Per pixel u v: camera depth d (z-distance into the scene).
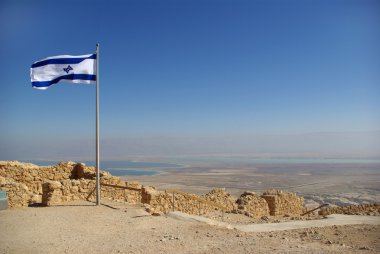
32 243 12.07
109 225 14.90
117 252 11.05
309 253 10.73
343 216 18.48
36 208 18.42
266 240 12.62
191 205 23.81
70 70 19.70
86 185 21.52
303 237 13.35
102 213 17.28
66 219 15.83
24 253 10.95
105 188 22.59
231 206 25.94
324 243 12.30
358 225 16.09
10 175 24.78
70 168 27.62
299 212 29.19
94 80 19.73
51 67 19.75
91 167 27.61
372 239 13.13
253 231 14.59
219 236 13.20
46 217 16.09
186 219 16.28
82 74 19.67
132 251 11.11
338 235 13.85
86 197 21.41
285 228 15.30
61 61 19.81
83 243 12.11
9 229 13.97
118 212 17.58
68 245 11.85
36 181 25.77
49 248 11.48
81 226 14.65
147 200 21.77
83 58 19.75
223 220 19.22
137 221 15.65
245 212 23.22
